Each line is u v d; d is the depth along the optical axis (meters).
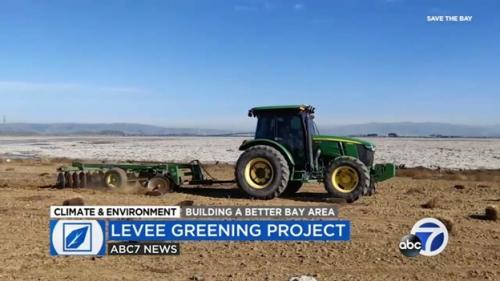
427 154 47.81
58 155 42.22
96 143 87.81
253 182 13.33
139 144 80.56
